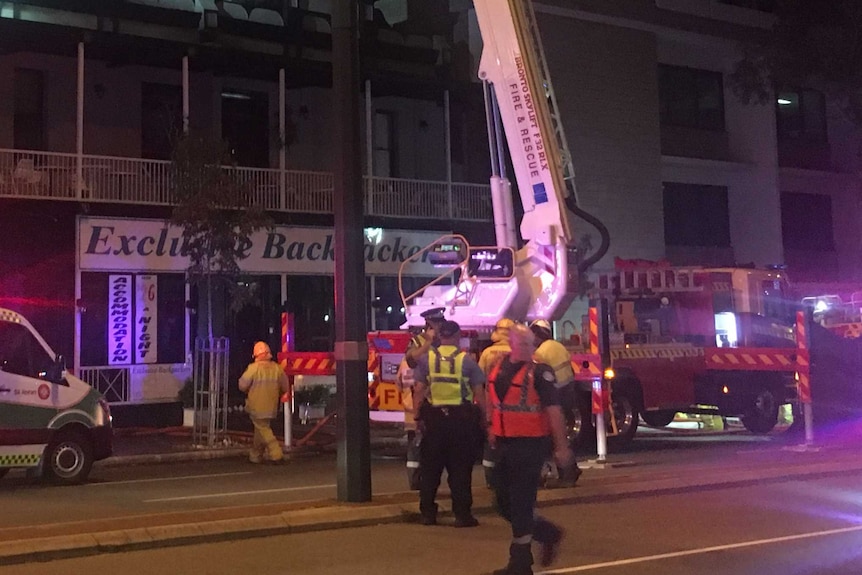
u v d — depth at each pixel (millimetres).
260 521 9133
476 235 26219
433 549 8508
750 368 16438
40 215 20406
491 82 14711
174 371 22141
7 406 12586
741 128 32781
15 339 12812
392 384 14508
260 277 23906
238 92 24500
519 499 7375
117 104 22703
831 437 17969
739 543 8703
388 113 26844
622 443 16078
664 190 31344
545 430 7402
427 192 25469
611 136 28375
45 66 21812
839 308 20234
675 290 18266
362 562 8000
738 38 31297
